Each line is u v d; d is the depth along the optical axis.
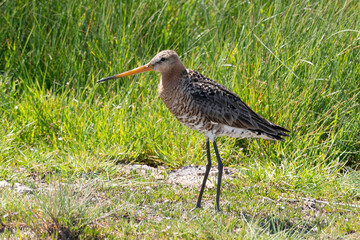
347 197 10.31
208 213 9.09
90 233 8.10
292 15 13.29
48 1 14.39
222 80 12.67
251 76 12.63
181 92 9.77
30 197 9.27
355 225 8.97
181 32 14.62
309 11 13.28
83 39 14.02
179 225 8.52
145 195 9.81
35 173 10.47
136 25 14.05
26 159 10.67
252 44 13.20
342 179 10.75
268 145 11.74
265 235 8.34
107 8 14.10
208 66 13.23
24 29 14.24
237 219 9.05
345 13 13.26
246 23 14.02
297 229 8.92
